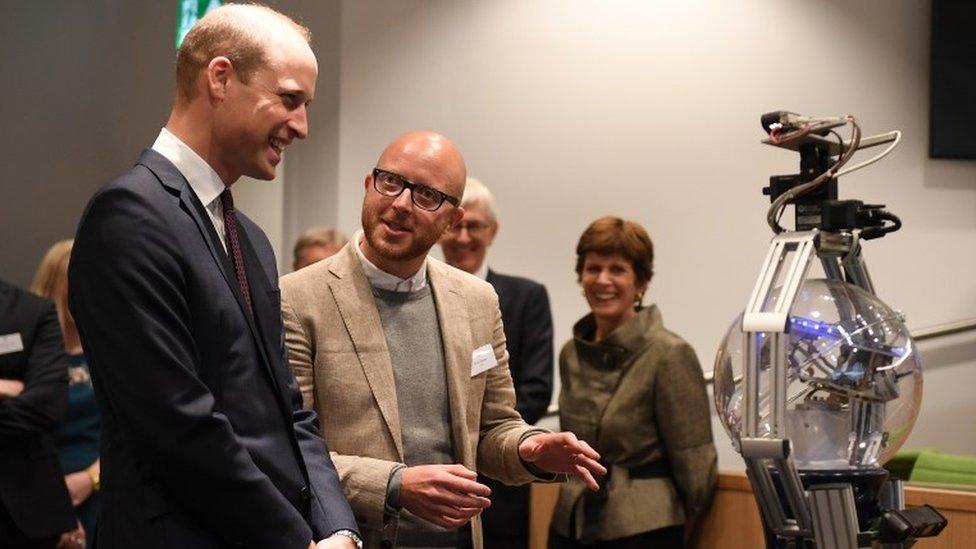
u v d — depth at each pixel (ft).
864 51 16.08
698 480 10.56
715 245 16.07
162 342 5.49
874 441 6.03
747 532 10.64
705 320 16.05
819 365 5.90
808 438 5.94
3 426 11.82
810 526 5.85
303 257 14.20
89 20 18.39
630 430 10.73
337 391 7.44
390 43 16.55
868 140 6.49
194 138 6.05
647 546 10.54
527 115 16.42
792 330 5.93
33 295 12.60
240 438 5.82
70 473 14.32
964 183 15.94
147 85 17.79
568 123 16.35
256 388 5.95
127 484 5.65
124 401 5.47
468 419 7.79
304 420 6.51
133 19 17.99
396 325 7.72
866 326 6.04
